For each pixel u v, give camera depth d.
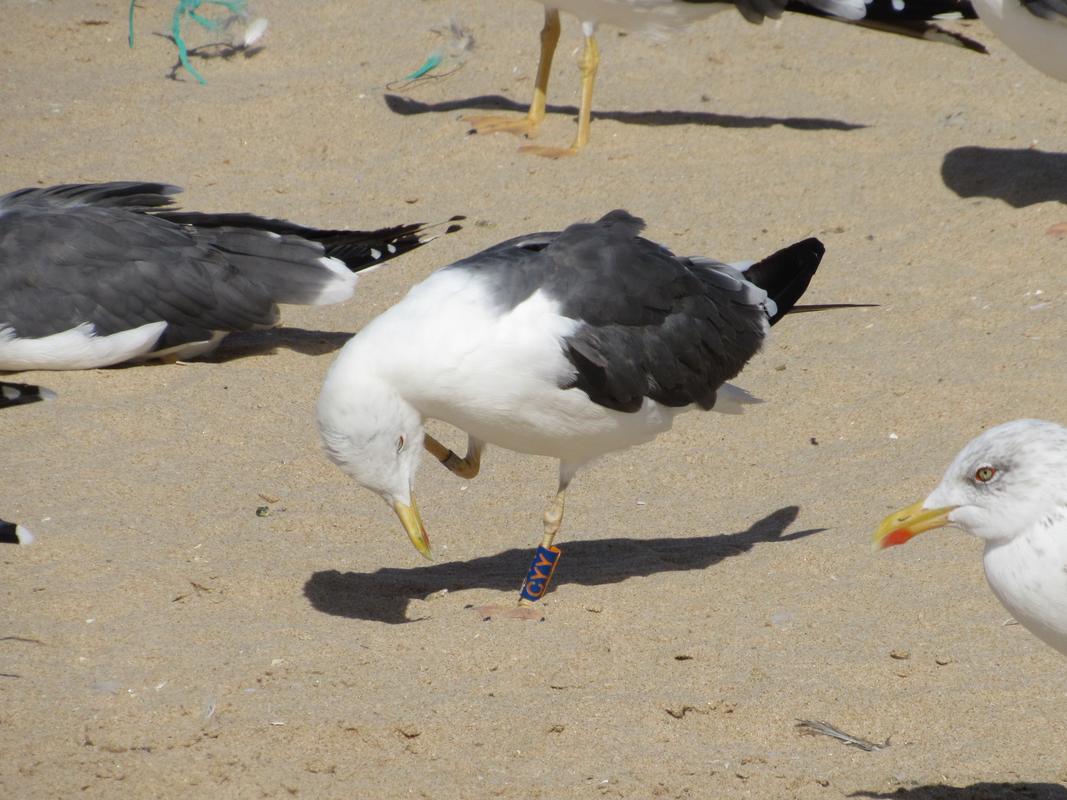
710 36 21.62
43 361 13.59
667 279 10.02
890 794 7.79
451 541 11.16
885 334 14.04
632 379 9.80
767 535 11.03
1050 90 19.53
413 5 22.98
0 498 11.45
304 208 17.02
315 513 11.46
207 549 10.82
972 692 8.75
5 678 9.04
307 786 7.95
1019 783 7.87
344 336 14.80
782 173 17.56
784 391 13.20
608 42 21.56
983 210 16.25
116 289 13.68
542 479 12.18
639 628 9.66
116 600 10.04
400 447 9.47
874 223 16.27
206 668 9.16
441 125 18.95
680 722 8.55
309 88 20.00
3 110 19.59
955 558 10.48
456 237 16.22
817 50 21.11
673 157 18.09
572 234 9.95
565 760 8.16
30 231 13.68
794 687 8.84
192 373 13.91
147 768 8.10
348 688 8.91
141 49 21.69
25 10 22.72
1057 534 6.96
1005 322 14.04
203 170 18.03
